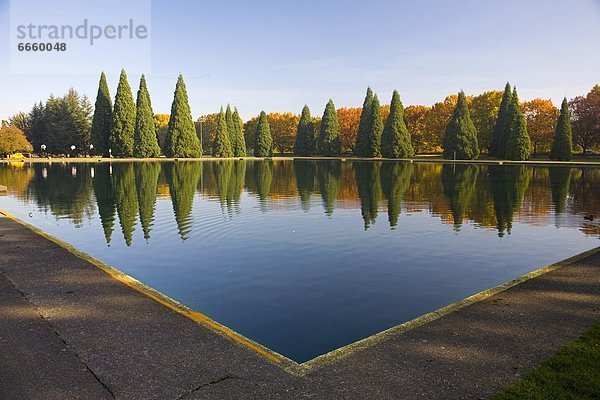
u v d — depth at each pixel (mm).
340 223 13242
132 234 11680
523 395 3562
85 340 4672
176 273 8289
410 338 4742
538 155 60188
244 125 96750
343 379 3938
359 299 6934
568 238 11266
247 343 4660
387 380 3908
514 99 49938
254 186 24562
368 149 64250
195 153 63562
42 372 4039
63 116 66188
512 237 11352
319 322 6047
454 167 41438
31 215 14531
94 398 3645
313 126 77250
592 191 21344
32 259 7723
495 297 5902
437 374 3992
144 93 58969
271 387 3814
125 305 5652
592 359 4117
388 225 12938
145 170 37344
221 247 10289
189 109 63094
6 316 5277
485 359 4246
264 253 9742
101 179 28141
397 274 8227
